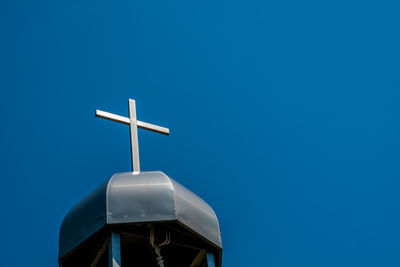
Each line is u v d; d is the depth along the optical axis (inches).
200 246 743.1
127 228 711.1
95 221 707.4
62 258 727.7
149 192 711.1
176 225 725.9
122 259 773.3
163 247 780.0
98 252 719.7
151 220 700.0
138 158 785.6
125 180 721.6
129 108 835.4
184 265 773.9
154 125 832.3
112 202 705.6
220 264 749.9
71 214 735.1
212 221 741.9
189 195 734.5
